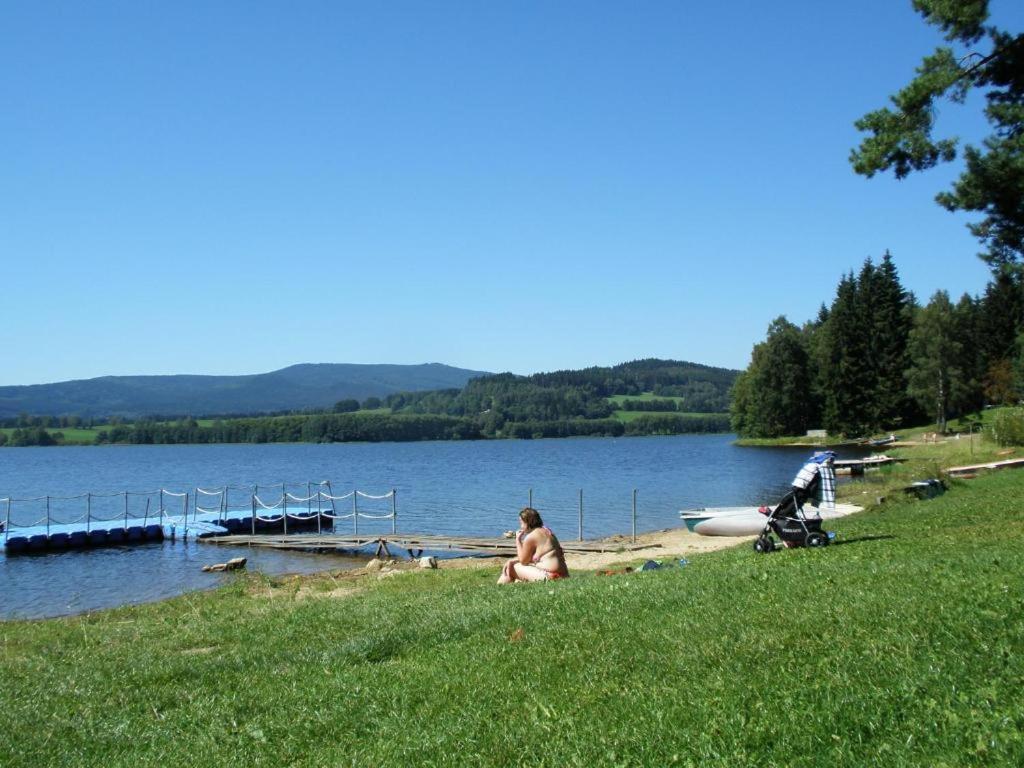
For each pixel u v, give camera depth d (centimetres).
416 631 991
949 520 1709
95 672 988
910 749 497
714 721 573
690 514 2753
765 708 585
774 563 1171
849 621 759
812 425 10600
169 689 885
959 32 1975
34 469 10244
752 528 2583
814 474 1391
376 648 939
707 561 1439
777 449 9644
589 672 725
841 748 509
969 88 1988
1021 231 2039
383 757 604
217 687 877
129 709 825
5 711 835
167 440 18212
